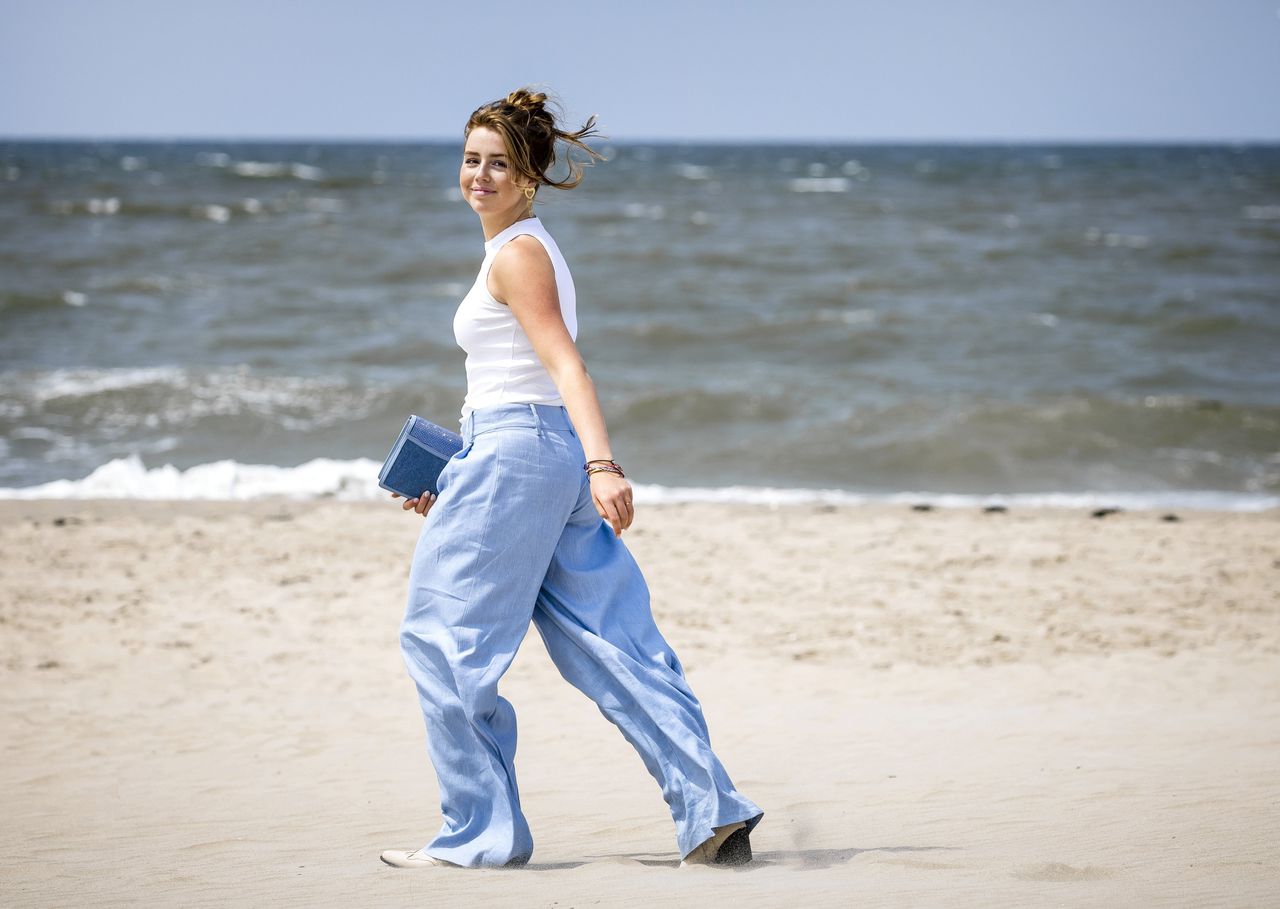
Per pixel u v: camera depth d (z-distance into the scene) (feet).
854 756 34.55
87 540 66.33
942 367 129.29
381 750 37.52
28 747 38.04
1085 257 219.82
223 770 35.40
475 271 197.16
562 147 20.39
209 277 184.03
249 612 54.29
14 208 290.97
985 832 24.27
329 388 111.14
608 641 19.31
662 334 143.54
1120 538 68.80
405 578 59.98
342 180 487.61
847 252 227.81
